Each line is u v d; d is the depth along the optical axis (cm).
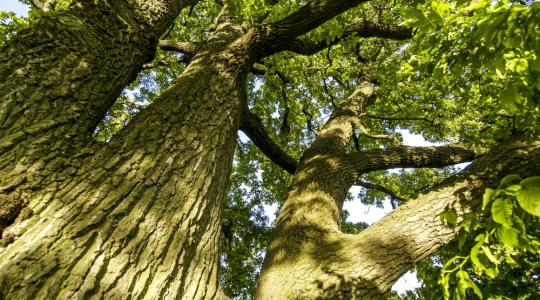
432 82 479
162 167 195
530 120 281
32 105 173
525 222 137
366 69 764
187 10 810
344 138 531
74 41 220
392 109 765
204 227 194
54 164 158
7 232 126
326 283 237
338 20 495
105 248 139
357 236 281
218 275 186
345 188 394
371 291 236
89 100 200
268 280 262
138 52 268
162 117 236
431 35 204
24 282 112
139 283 138
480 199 277
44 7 378
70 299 116
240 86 323
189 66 334
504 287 365
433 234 268
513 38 147
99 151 182
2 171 142
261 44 356
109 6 270
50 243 128
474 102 554
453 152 488
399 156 454
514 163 289
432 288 358
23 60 190
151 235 159
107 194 159
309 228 305
